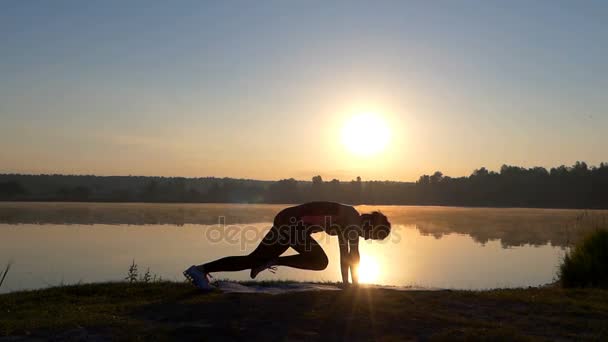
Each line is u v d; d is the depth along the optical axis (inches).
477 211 4212.6
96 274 832.9
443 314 255.8
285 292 292.5
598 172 4744.1
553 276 856.9
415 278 839.1
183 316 244.2
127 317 244.8
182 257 1087.0
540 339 221.0
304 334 220.7
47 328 225.0
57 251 1211.2
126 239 1552.7
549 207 4763.8
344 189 6186.0
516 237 1745.8
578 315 264.4
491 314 261.6
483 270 946.7
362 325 233.9
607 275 393.7
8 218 2608.3
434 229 2172.7
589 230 456.8
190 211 3740.2
